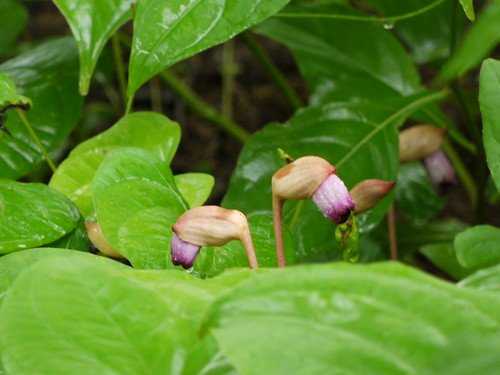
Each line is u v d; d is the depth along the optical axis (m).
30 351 0.43
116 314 0.44
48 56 0.81
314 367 0.40
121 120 0.69
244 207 0.72
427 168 0.77
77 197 0.66
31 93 0.78
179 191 0.62
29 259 0.54
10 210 0.60
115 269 0.48
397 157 0.74
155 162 0.60
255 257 0.57
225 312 0.41
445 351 0.40
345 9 0.81
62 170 0.67
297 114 0.75
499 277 0.47
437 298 0.41
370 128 0.75
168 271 0.48
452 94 0.79
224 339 0.40
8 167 0.73
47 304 0.44
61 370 0.43
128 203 0.59
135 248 0.58
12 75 0.80
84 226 0.62
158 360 0.43
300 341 0.40
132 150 0.60
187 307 0.45
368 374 0.40
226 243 0.57
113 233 0.58
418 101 0.77
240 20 0.58
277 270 0.44
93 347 0.44
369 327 0.40
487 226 0.55
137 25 0.57
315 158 0.58
